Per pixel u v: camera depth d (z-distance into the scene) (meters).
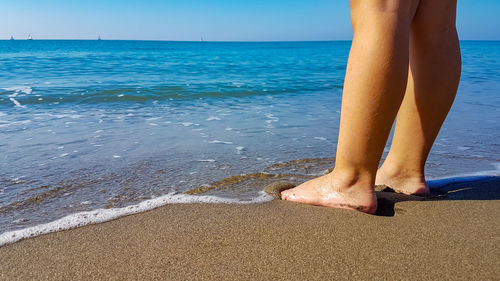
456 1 1.52
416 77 1.59
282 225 1.37
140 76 10.30
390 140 3.26
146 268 1.09
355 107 1.32
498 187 1.89
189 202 1.70
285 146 2.99
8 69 11.66
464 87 7.75
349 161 1.45
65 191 1.94
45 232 1.37
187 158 2.61
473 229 1.31
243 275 1.03
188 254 1.16
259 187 1.99
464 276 1.00
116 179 2.14
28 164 2.42
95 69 12.46
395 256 1.12
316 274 1.03
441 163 2.53
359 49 1.28
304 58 23.52
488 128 3.73
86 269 1.09
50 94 6.15
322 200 1.54
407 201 1.58
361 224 1.36
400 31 1.26
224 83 8.67
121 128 3.64
